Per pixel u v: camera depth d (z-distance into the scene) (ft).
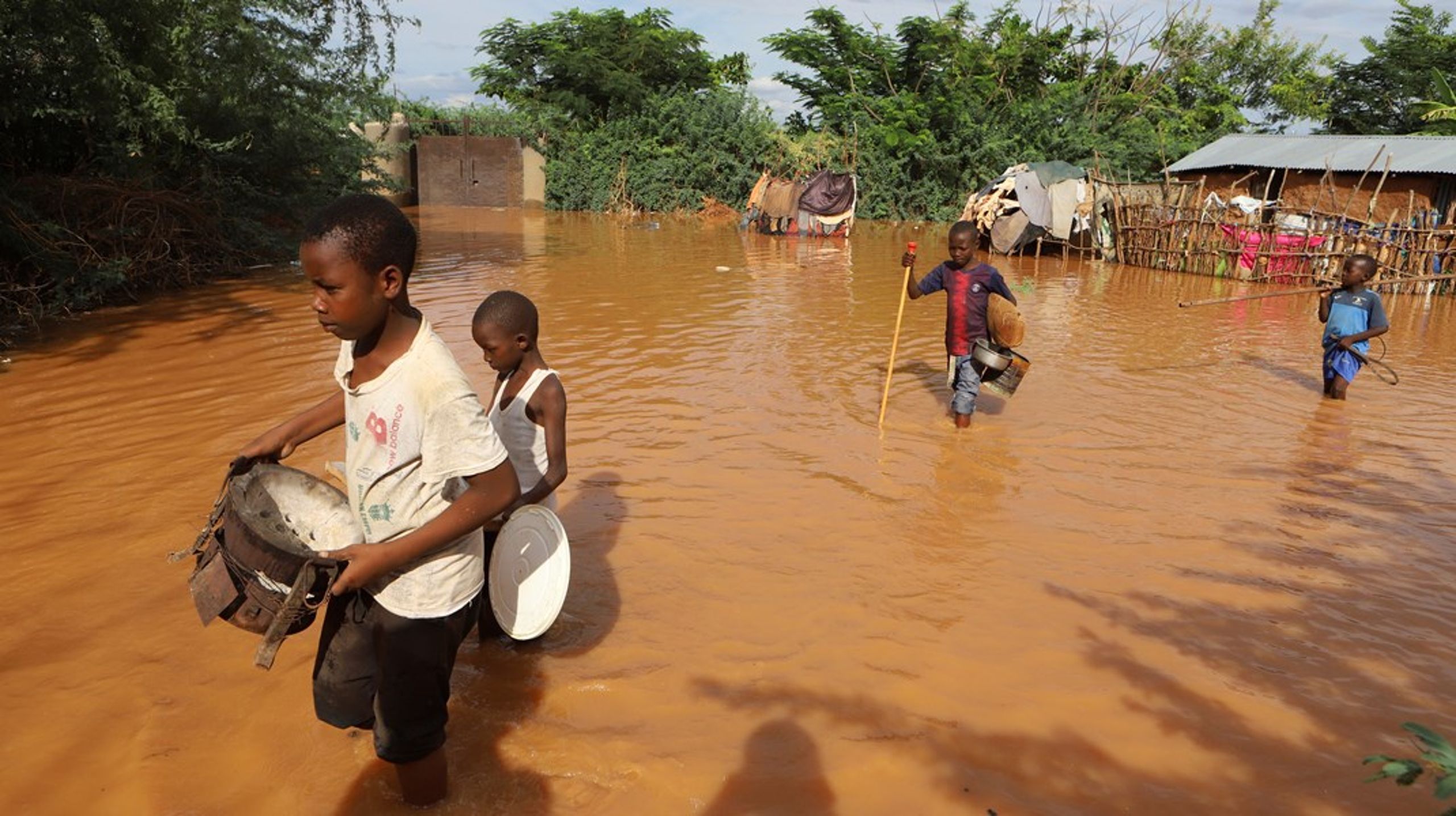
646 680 12.37
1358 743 11.25
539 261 59.36
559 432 12.96
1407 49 118.21
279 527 9.66
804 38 123.44
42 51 35.50
